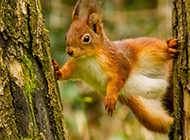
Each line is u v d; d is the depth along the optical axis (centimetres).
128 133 1236
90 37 803
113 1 1446
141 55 873
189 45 603
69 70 829
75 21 835
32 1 574
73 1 1437
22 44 557
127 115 1322
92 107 1421
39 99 570
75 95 1247
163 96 888
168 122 854
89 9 816
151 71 880
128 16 1438
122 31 1388
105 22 1414
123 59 838
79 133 1222
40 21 587
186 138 612
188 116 605
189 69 604
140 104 875
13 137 523
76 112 1260
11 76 537
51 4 1394
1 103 518
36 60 578
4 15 541
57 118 596
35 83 567
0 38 537
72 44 789
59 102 611
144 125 894
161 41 878
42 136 559
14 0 550
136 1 1505
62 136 602
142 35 1385
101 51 820
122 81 828
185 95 612
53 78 606
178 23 624
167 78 880
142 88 872
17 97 538
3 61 533
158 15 1415
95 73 834
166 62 872
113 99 796
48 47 602
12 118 527
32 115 551
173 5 633
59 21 1357
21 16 556
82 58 812
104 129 1294
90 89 935
